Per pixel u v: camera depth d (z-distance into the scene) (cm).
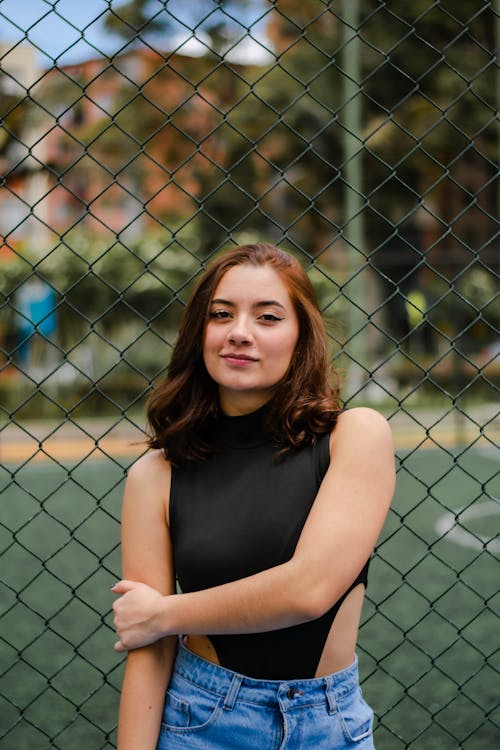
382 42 1986
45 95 1586
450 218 2389
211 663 162
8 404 1677
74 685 383
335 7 1962
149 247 1748
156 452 174
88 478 1061
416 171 2180
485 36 2020
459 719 335
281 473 163
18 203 2000
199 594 156
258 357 164
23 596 534
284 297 167
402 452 1184
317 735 158
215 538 160
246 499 162
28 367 1714
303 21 2020
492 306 1416
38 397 1684
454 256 1414
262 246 172
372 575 569
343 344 219
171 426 169
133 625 158
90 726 336
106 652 430
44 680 390
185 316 172
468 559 609
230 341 164
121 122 2067
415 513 787
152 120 2095
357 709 164
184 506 165
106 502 880
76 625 475
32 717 346
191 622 155
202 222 2133
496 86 2000
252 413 169
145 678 166
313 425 164
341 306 1473
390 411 1502
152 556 168
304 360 168
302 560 152
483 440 1280
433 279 1764
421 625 457
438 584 543
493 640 432
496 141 2094
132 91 2042
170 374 174
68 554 649
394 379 1619
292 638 159
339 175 220
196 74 2028
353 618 164
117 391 1709
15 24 198
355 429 163
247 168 2125
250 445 167
